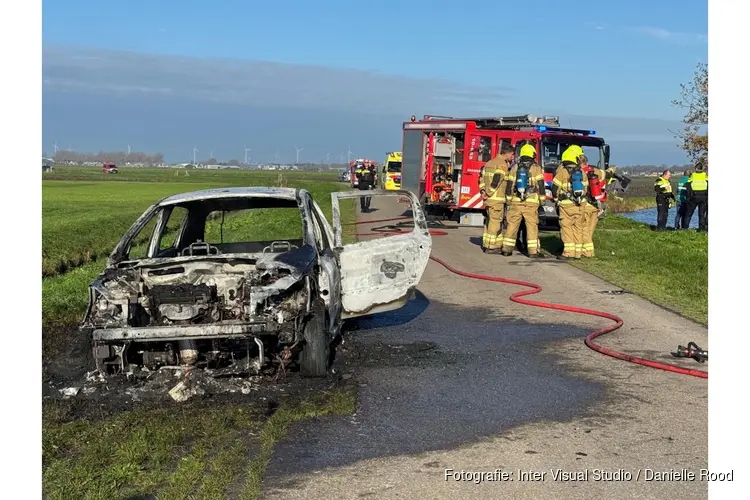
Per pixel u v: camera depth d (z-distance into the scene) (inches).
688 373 291.7
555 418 240.8
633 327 376.2
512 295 458.6
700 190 911.7
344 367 299.3
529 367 302.7
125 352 267.6
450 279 524.7
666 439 222.1
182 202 323.0
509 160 650.8
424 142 976.3
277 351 276.2
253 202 341.1
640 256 638.5
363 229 853.8
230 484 189.3
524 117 860.0
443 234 813.9
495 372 295.1
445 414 244.5
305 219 308.8
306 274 272.5
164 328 256.7
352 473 196.7
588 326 380.2
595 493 185.3
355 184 1925.4
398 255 330.0
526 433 227.1
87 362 305.0
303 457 207.8
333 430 229.3
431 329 371.6
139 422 232.8
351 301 319.9
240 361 276.1
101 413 244.4
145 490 185.8
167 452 207.8
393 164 1726.1
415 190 987.3
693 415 243.6
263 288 261.4
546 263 599.5
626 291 478.3
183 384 260.7
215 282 277.9
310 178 4402.1
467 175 903.1
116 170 5295.3
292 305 269.9
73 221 988.6
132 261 285.0
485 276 529.3
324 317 280.1
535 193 621.6
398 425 233.9
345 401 251.4
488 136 883.4
